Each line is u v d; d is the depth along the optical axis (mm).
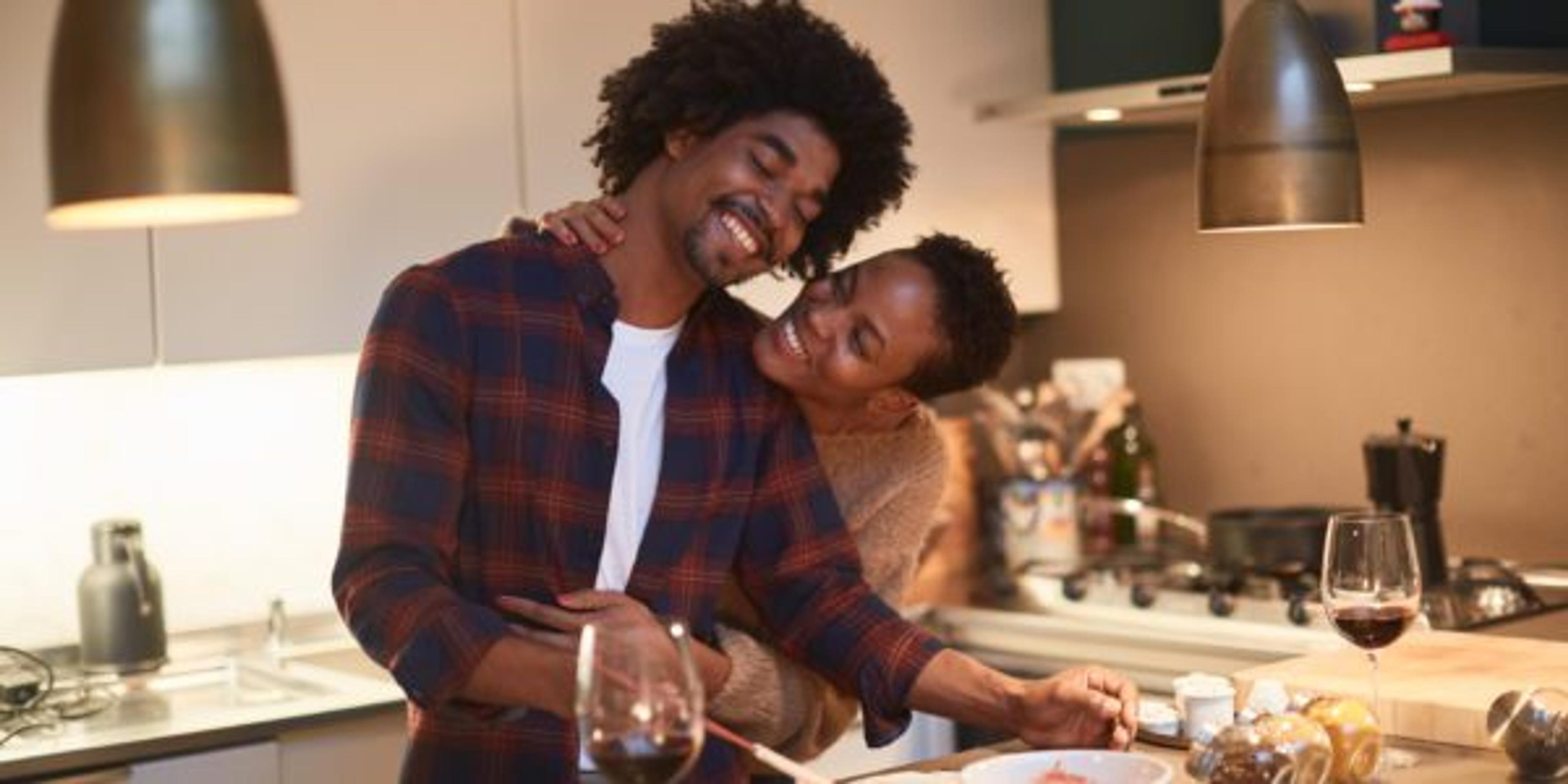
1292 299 4078
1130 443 4211
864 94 2367
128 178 1523
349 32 3375
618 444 2324
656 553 2354
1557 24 3654
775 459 2439
